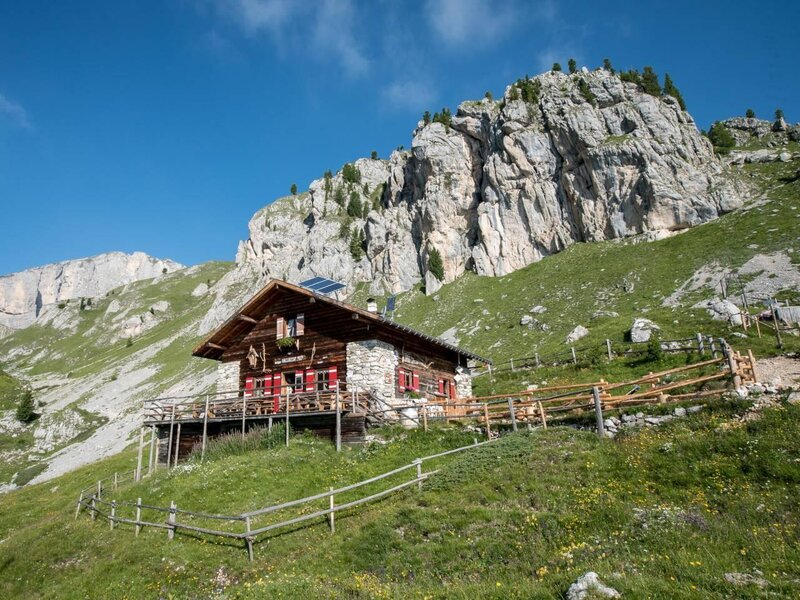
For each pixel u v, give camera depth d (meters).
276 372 31.84
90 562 18.30
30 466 83.19
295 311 32.09
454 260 105.06
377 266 120.25
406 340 31.95
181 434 32.41
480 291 89.69
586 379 33.56
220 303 166.75
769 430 15.14
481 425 23.72
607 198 86.56
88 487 36.06
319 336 30.73
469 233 107.06
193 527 17.17
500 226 98.38
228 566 15.36
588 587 9.51
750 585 9.34
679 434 16.80
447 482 17.30
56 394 141.38
